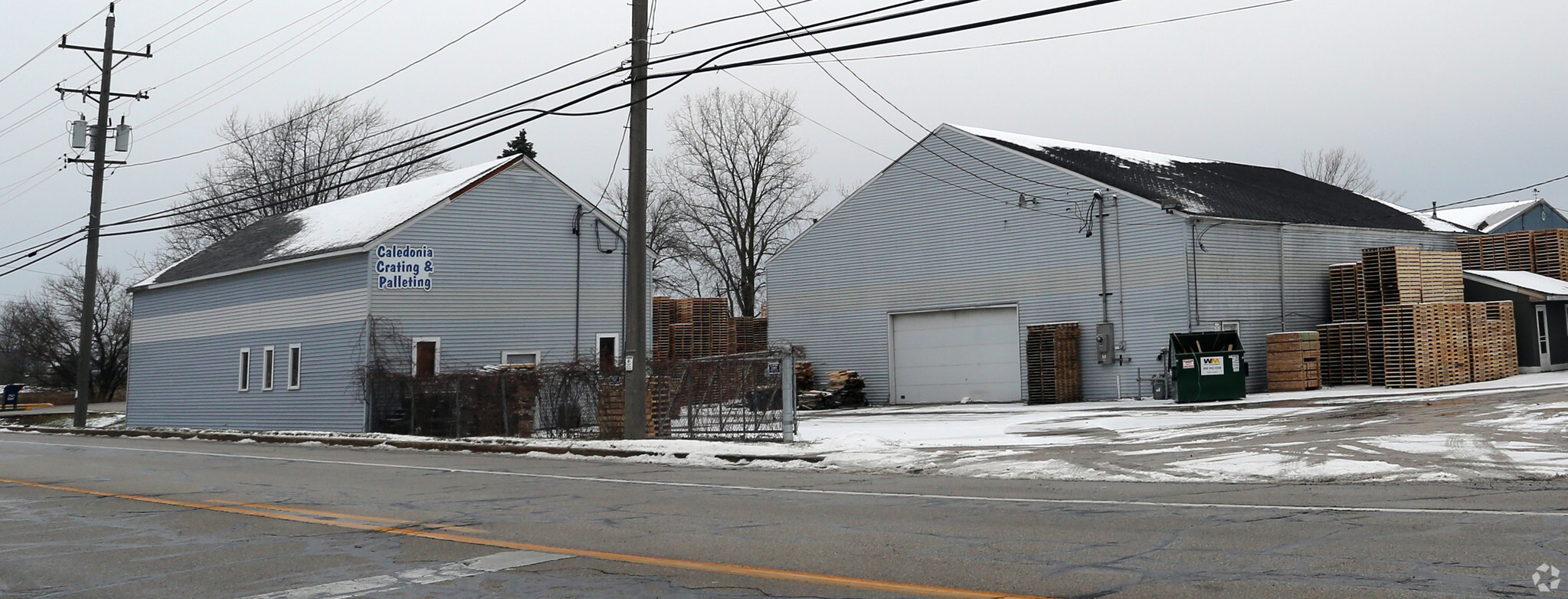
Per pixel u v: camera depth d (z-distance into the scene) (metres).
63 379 77.88
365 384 29.53
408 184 37.16
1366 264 34.16
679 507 12.17
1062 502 11.59
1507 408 21.73
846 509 11.69
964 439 20.72
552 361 32.88
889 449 18.64
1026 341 35.59
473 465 18.98
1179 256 33.06
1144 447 17.89
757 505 12.23
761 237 59.88
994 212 37.59
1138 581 7.43
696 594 7.50
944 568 8.12
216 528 11.26
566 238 33.69
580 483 15.36
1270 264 34.97
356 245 30.33
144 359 40.59
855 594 7.35
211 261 38.53
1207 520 9.90
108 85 39.81
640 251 21.33
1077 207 35.53
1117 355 34.38
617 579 8.09
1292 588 7.02
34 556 9.83
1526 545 8.12
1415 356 31.09
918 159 39.66
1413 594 6.73
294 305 33.09
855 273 41.03
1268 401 29.06
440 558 9.12
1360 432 18.42
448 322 31.23
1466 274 36.09
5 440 30.91
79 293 76.44
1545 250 39.06
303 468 18.66
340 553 9.52
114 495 14.53
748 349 46.47
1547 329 35.50
